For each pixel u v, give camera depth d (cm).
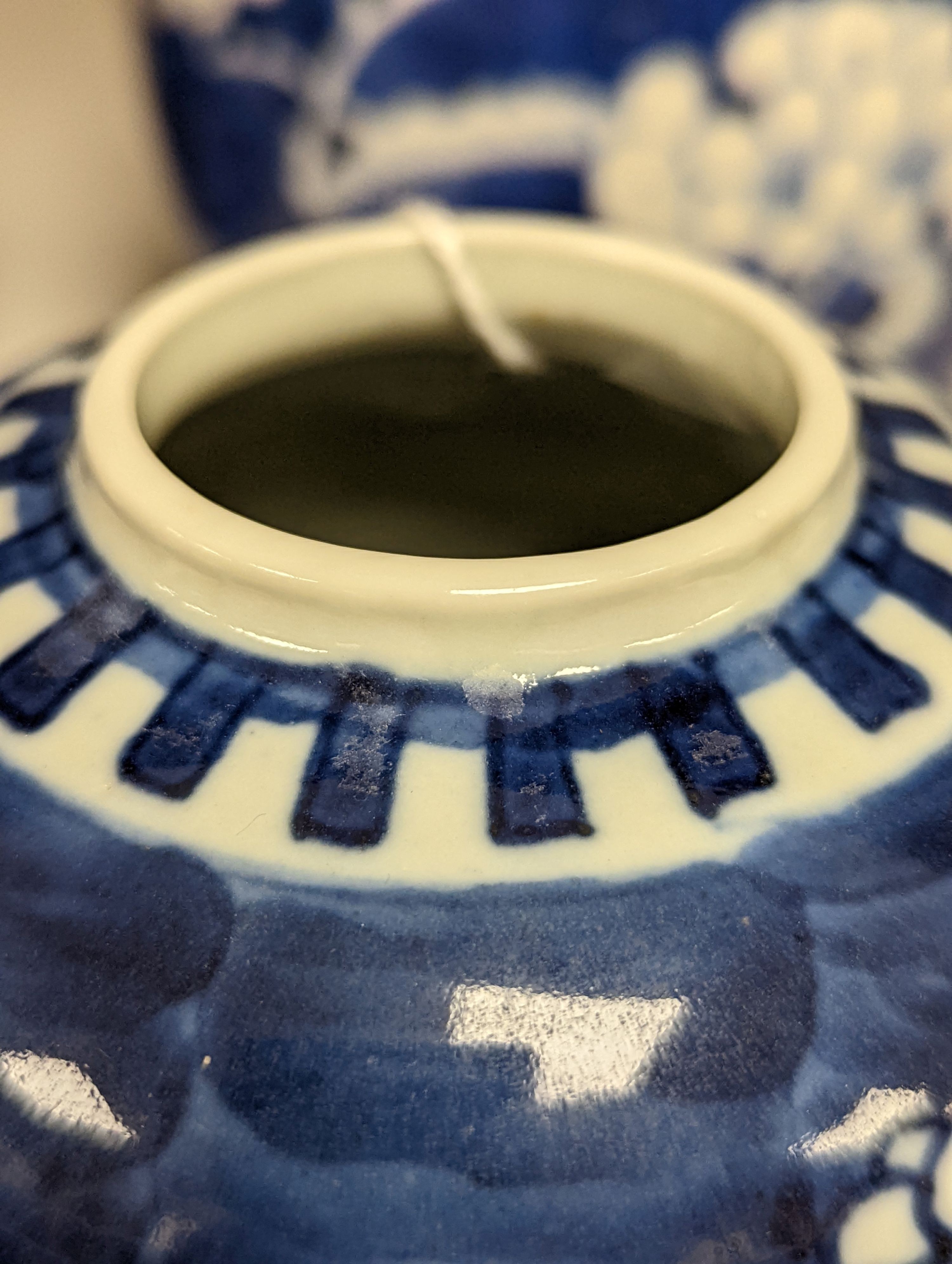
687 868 12
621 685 13
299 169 26
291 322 18
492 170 26
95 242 29
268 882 12
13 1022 12
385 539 15
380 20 24
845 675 13
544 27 24
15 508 15
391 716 13
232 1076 11
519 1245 11
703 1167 11
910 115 25
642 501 16
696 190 26
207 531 13
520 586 13
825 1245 11
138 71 26
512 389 18
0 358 30
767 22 24
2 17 25
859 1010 12
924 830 13
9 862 12
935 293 28
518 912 12
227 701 13
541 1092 11
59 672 13
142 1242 11
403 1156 11
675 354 18
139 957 12
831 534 14
